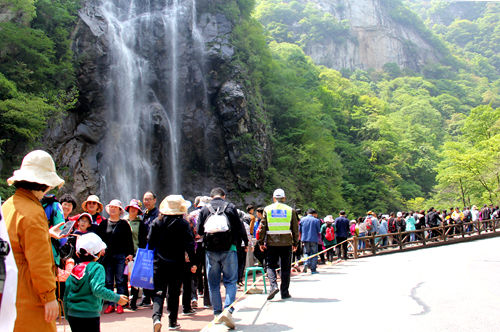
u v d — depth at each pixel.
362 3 149.75
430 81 136.75
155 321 5.83
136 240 8.77
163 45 37.19
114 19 35.31
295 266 13.52
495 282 9.16
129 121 34.09
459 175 47.62
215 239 6.45
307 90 63.31
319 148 48.34
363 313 6.58
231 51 39.75
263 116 42.25
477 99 131.88
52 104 27.69
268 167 41.50
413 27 160.88
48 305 3.38
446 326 5.61
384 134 67.25
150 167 34.84
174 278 6.28
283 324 6.13
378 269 12.73
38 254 3.37
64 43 29.91
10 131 25.59
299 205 41.09
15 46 27.08
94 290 4.32
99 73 32.28
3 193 23.98
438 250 19.03
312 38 128.88
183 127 37.16
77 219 7.39
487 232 27.08
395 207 57.53
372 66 140.00
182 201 6.53
